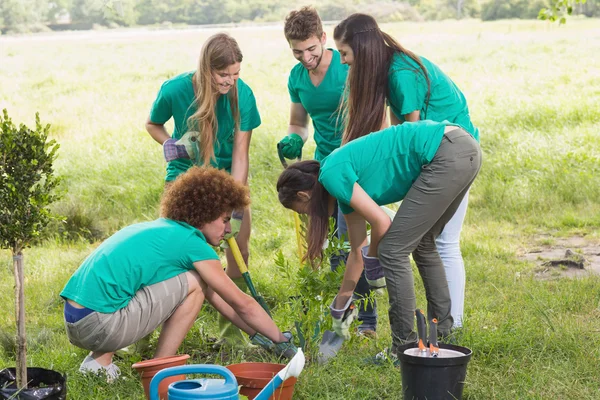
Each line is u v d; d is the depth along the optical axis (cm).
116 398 332
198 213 343
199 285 346
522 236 674
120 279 333
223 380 264
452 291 399
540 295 476
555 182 810
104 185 858
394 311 353
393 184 344
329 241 374
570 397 326
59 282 546
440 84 383
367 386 342
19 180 301
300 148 455
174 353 347
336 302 366
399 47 377
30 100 1673
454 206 357
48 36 4100
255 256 608
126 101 1625
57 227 702
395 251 345
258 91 1686
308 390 334
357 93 373
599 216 717
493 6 5041
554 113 1205
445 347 322
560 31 3066
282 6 5928
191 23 5653
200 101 416
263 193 801
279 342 360
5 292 532
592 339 391
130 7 4931
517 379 343
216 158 445
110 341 337
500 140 1023
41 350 410
